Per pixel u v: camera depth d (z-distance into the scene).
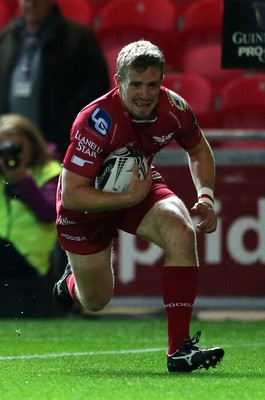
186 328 17.31
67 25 29.38
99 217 17.88
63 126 29.17
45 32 29.30
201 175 18.11
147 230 17.61
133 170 16.88
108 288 18.84
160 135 17.06
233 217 29.83
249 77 34.47
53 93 29.28
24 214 28.50
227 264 30.00
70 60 29.16
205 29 36.53
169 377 16.75
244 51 25.47
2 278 29.16
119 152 16.97
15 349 23.12
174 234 17.23
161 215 17.42
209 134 29.72
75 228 18.17
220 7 36.56
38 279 29.16
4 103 29.78
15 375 17.36
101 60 29.41
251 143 32.22
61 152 29.34
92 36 29.45
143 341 25.17
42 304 29.45
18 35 29.67
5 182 28.17
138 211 17.64
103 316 30.70
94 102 16.89
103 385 15.59
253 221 29.78
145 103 16.22
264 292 29.92
